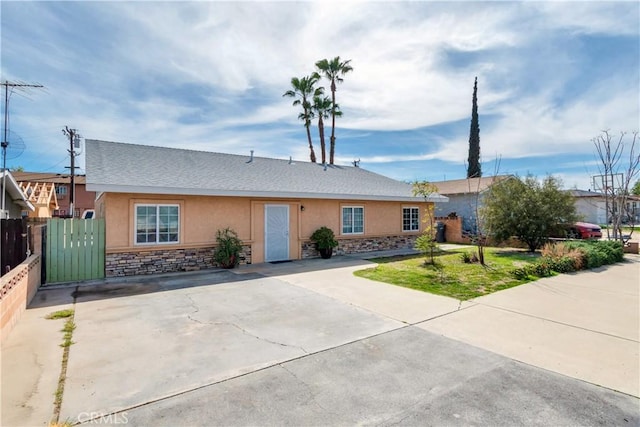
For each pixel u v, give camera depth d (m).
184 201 10.21
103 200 9.74
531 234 13.81
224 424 2.85
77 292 7.54
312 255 13.15
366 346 4.54
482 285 8.13
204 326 5.32
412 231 16.78
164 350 4.38
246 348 4.46
